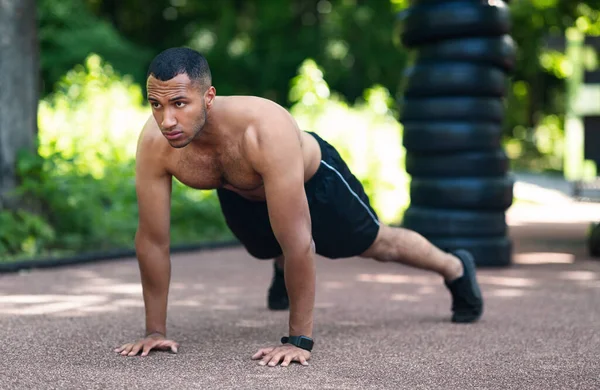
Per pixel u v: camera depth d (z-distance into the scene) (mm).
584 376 3965
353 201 4605
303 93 14242
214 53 29578
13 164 9203
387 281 7562
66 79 11977
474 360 4285
